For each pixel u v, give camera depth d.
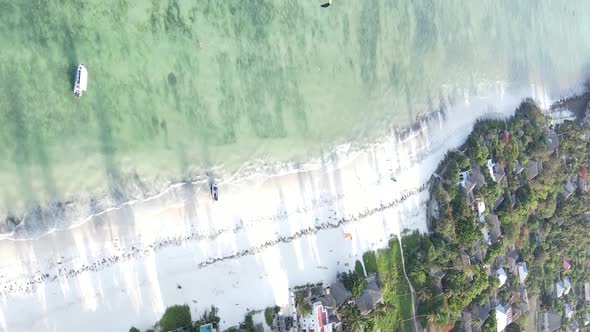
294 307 52.72
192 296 47.19
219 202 50.12
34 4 41.59
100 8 44.31
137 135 46.16
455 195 68.69
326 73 59.38
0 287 39.66
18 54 40.97
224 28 51.38
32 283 40.75
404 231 64.12
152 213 46.34
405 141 66.75
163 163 47.34
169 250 46.78
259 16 53.88
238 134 52.03
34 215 41.28
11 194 40.53
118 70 45.28
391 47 66.25
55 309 41.38
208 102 50.28
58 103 42.50
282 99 55.47
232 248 50.19
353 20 62.00
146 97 46.72
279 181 54.44
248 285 50.50
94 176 43.91
